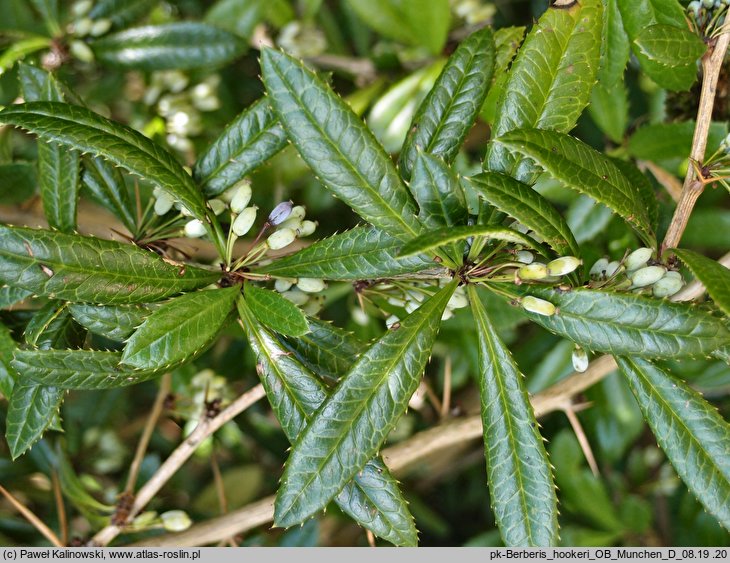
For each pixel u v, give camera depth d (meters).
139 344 0.43
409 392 0.43
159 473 0.49
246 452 0.63
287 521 0.42
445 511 0.69
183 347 0.43
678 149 0.52
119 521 0.50
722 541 0.57
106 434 0.60
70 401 0.60
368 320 0.55
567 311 0.43
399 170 0.45
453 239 0.41
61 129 0.44
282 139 0.47
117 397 0.61
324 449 0.43
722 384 0.55
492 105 0.49
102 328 0.44
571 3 0.44
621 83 0.53
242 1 0.58
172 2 0.62
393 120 0.56
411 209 0.43
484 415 0.44
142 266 0.43
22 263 0.42
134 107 0.60
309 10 0.60
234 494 0.61
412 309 0.47
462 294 0.45
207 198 0.47
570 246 0.43
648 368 0.44
